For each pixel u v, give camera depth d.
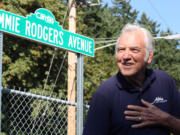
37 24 4.82
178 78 32.50
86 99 14.41
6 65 12.37
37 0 13.08
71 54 8.74
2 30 4.29
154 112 1.82
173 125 1.83
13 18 4.50
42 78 13.27
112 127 1.88
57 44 5.03
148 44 1.88
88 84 14.32
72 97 8.57
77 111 4.84
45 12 4.99
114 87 1.87
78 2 9.38
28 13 13.41
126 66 1.85
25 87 13.05
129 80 1.89
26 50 12.66
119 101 1.85
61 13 13.88
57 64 13.20
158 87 1.93
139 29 1.90
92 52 5.55
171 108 2.01
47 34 4.95
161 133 1.84
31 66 12.83
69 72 8.70
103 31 28.73
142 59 1.86
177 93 2.02
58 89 13.07
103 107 1.86
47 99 4.56
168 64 32.94
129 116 1.82
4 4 13.35
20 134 7.87
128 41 1.85
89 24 29.34
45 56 12.99
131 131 1.83
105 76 16.39
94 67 16.22
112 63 18.55
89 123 1.87
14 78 12.98
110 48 22.97
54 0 13.89
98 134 1.86
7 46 12.73
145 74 1.94
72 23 9.13
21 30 4.60
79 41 5.31
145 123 1.81
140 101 1.87
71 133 7.33
